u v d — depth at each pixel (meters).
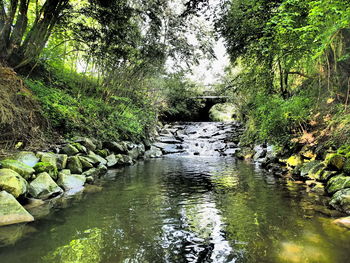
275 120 6.58
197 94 20.00
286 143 6.73
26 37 6.16
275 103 6.85
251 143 10.97
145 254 1.96
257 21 4.97
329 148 4.80
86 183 4.64
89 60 8.52
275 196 3.76
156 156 10.52
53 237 2.25
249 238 2.27
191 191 4.18
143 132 11.11
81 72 8.68
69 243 2.13
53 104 5.59
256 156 8.73
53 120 5.64
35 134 4.93
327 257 1.88
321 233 2.34
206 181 5.07
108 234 2.35
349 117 4.48
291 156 6.09
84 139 6.25
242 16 5.27
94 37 7.07
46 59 7.32
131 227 2.55
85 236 2.29
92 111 7.86
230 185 4.65
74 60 8.84
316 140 5.44
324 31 3.36
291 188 4.27
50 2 6.05
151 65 10.34
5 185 2.81
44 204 3.26
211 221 2.74
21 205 2.84
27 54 6.14
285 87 7.41
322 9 2.95
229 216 2.90
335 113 5.19
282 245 2.11
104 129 7.94
